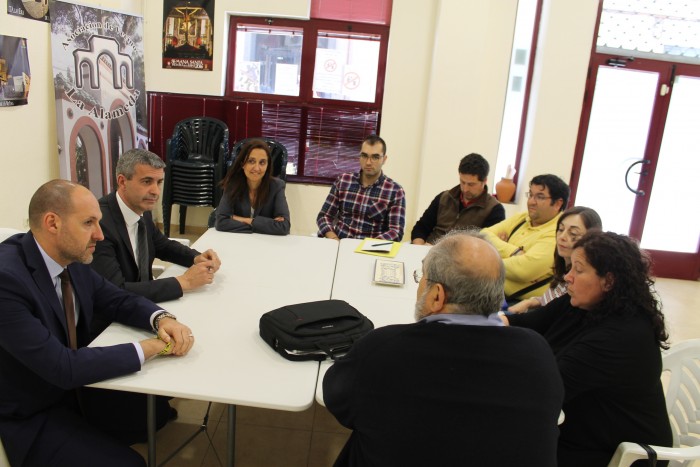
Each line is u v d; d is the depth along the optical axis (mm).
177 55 4828
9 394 1424
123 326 1700
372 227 3318
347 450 1331
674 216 5043
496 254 1115
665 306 4328
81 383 1352
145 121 4238
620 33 4645
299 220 5168
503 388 1025
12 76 3012
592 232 1550
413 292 2193
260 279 2203
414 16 4711
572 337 1624
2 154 3008
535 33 4691
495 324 1108
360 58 4926
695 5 4598
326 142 5086
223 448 2137
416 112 4910
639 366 1411
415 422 1028
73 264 1632
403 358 1049
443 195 3402
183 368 1466
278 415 2391
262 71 4973
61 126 3365
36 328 1362
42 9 3232
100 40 3656
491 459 1008
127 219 2061
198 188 4547
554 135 4691
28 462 1439
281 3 4711
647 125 4848
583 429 1511
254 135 5043
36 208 1438
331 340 1570
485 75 4723
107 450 1480
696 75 4730
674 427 1760
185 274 2002
